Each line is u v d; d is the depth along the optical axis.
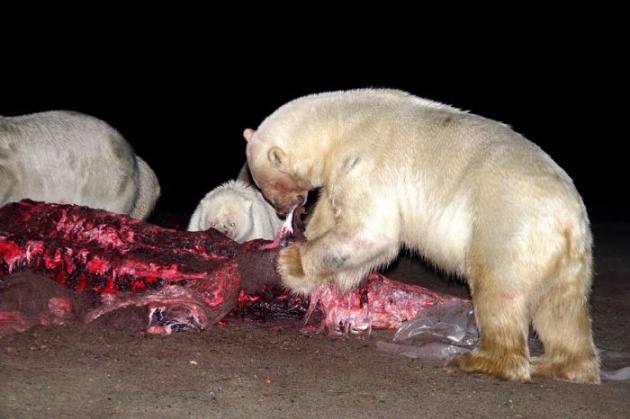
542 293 7.57
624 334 10.14
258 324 8.93
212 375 7.36
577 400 7.30
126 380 7.05
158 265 8.85
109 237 9.09
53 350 7.66
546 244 7.40
